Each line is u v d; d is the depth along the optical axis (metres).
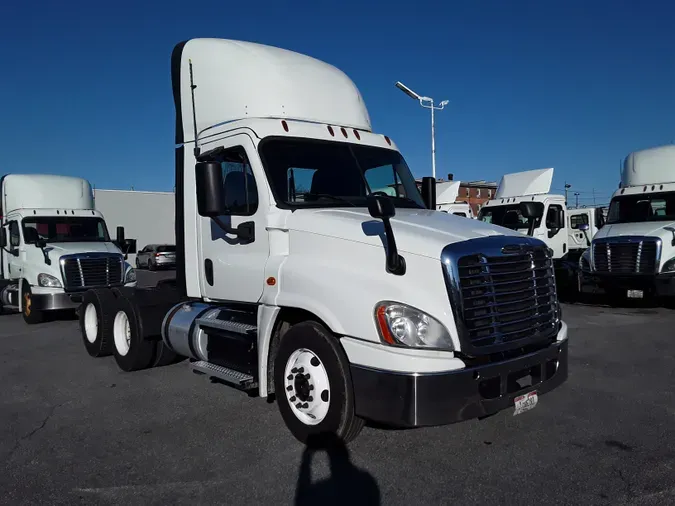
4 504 3.84
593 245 12.99
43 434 5.18
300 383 4.61
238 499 3.84
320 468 4.27
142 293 7.52
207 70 5.89
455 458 4.39
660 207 13.28
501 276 4.27
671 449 4.48
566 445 4.61
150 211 38.88
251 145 5.21
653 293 11.96
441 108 23.14
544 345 4.59
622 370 6.98
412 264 4.11
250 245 5.24
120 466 4.42
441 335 3.96
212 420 5.41
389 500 3.77
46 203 13.51
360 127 6.13
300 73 5.84
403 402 3.90
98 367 7.82
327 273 4.45
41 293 11.95
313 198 5.27
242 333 5.20
